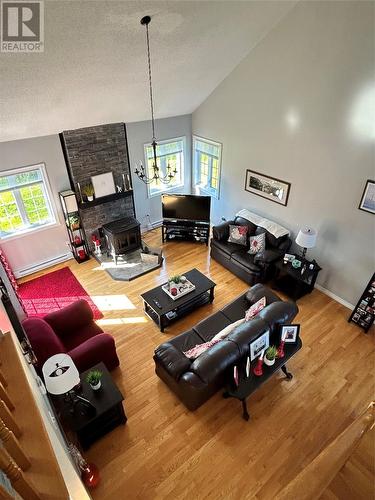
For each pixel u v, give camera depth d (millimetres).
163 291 4684
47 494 1039
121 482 2947
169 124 6457
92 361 3594
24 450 1177
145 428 3367
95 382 3080
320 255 5133
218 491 2891
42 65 3416
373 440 1635
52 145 5223
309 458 3121
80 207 5746
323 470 1378
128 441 3254
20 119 4344
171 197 6379
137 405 3590
